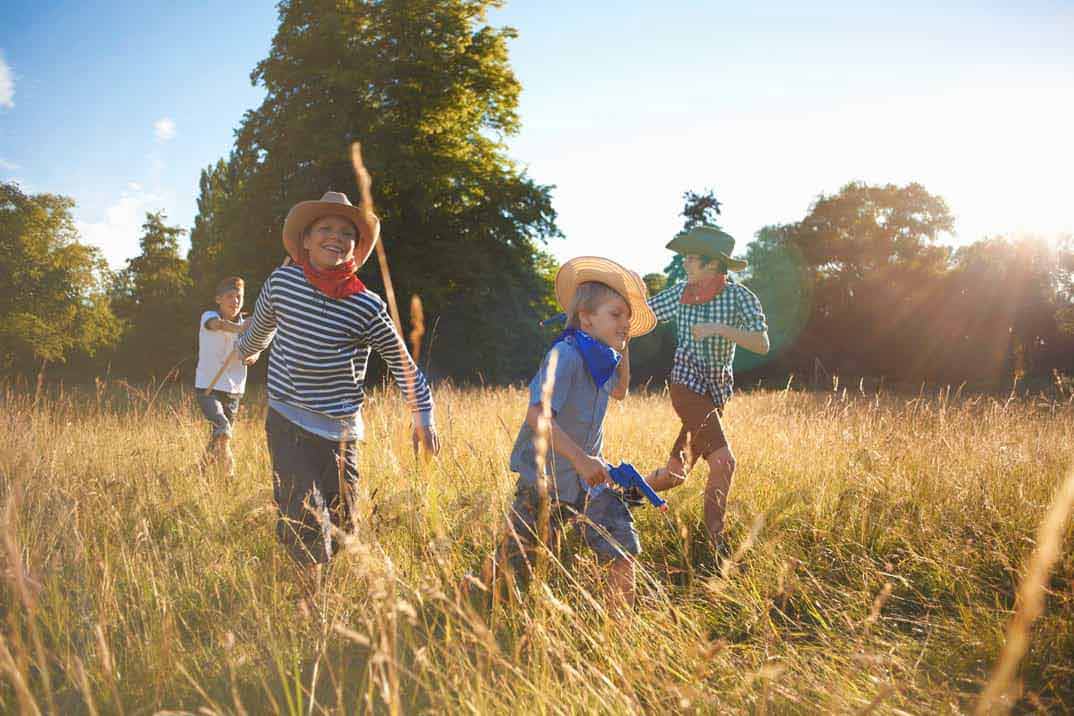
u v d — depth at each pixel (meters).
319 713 2.05
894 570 3.34
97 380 7.56
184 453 5.14
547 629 2.21
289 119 22.88
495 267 25.62
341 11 23.36
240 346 3.48
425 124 23.86
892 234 46.34
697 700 1.97
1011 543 3.44
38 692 2.15
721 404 4.16
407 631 2.13
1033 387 14.89
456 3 24.83
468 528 2.90
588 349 2.77
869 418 5.91
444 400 7.04
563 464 2.71
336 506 3.06
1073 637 2.44
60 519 2.96
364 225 3.12
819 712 2.00
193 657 2.33
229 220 23.84
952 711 2.04
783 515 3.68
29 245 45.66
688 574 3.38
